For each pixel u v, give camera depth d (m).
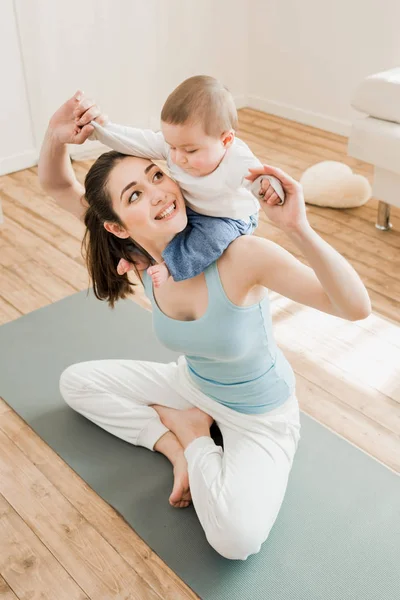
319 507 1.77
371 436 1.98
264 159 3.72
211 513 1.60
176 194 1.38
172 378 1.94
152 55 3.85
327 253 1.26
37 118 3.62
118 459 1.92
